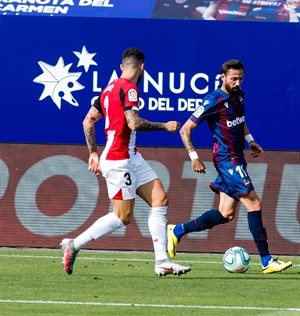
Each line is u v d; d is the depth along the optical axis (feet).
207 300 79.97
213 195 122.62
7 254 116.37
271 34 123.03
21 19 123.54
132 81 90.58
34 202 123.65
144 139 123.13
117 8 124.88
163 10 124.57
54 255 116.26
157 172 123.03
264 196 122.72
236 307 75.97
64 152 123.44
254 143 105.81
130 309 73.92
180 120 123.03
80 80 123.44
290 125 122.93
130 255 119.14
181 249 123.65
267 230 122.72
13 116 123.54
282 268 99.25
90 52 123.44
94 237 91.50
